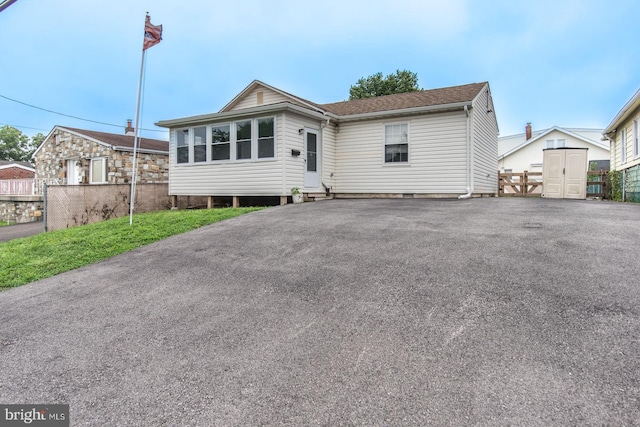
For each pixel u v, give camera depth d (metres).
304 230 6.41
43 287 4.60
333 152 13.12
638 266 3.70
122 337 3.04
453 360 2.33
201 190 12.03
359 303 3.30
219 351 2.69
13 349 2.95
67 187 11.01
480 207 8.48
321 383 2.21
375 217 7.31
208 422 1.96
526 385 2.04
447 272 3.87
